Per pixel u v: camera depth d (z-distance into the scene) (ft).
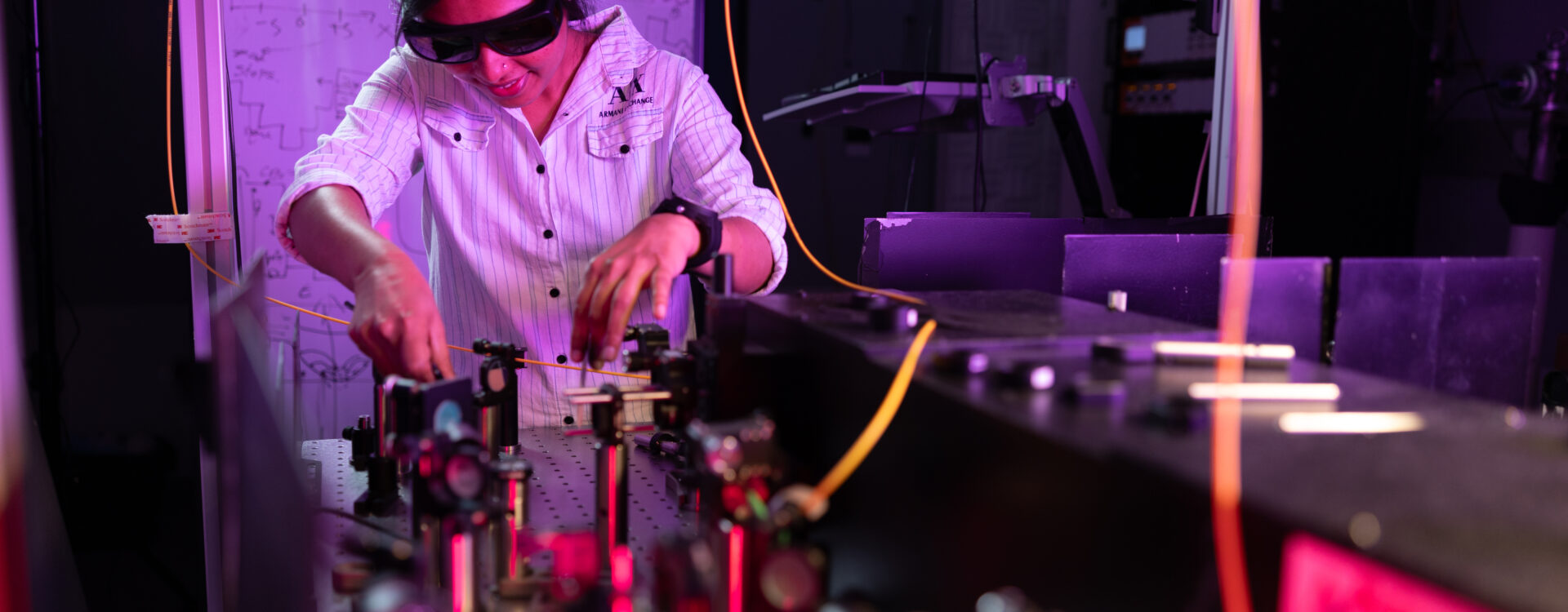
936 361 2.07
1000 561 1.75
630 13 10.91
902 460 2.06
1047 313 2.70
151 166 9.65
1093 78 12.46
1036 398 1.85
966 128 7.63
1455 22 10.27
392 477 3.10
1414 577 1.08
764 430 1.92
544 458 3.71
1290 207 9.30
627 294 2.94
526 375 4.99
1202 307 3.98
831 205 12.48
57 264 9.49
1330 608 1.17
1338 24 9.40
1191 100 10.55
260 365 2.28
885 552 2.15
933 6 12.41
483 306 5.08
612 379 4.91
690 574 1.78
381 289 3.17
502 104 4.36
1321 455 1.44
